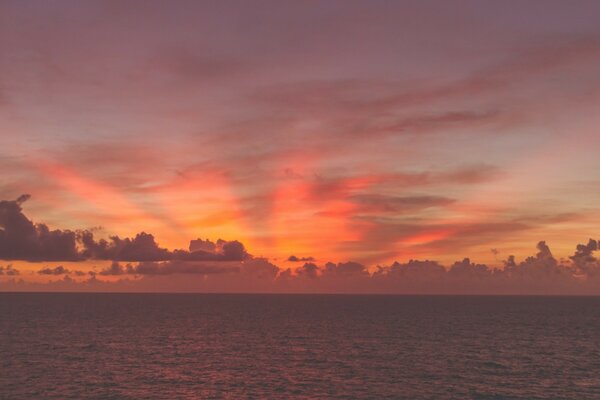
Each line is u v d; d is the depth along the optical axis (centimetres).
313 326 14388
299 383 6556
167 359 8250
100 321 15050
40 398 5656
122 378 6706
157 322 15138
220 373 7138
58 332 11781
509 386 6481
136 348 9425
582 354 9100
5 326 12900
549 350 9550
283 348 9706
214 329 13262
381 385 6475
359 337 11575
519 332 12781
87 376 6775
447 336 11812
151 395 5884
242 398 5831
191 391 6094
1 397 5681
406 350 9475
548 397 5997
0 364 7475
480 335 12044
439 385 6500
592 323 15738
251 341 10756
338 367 7662
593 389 6378
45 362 7712
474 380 6794
